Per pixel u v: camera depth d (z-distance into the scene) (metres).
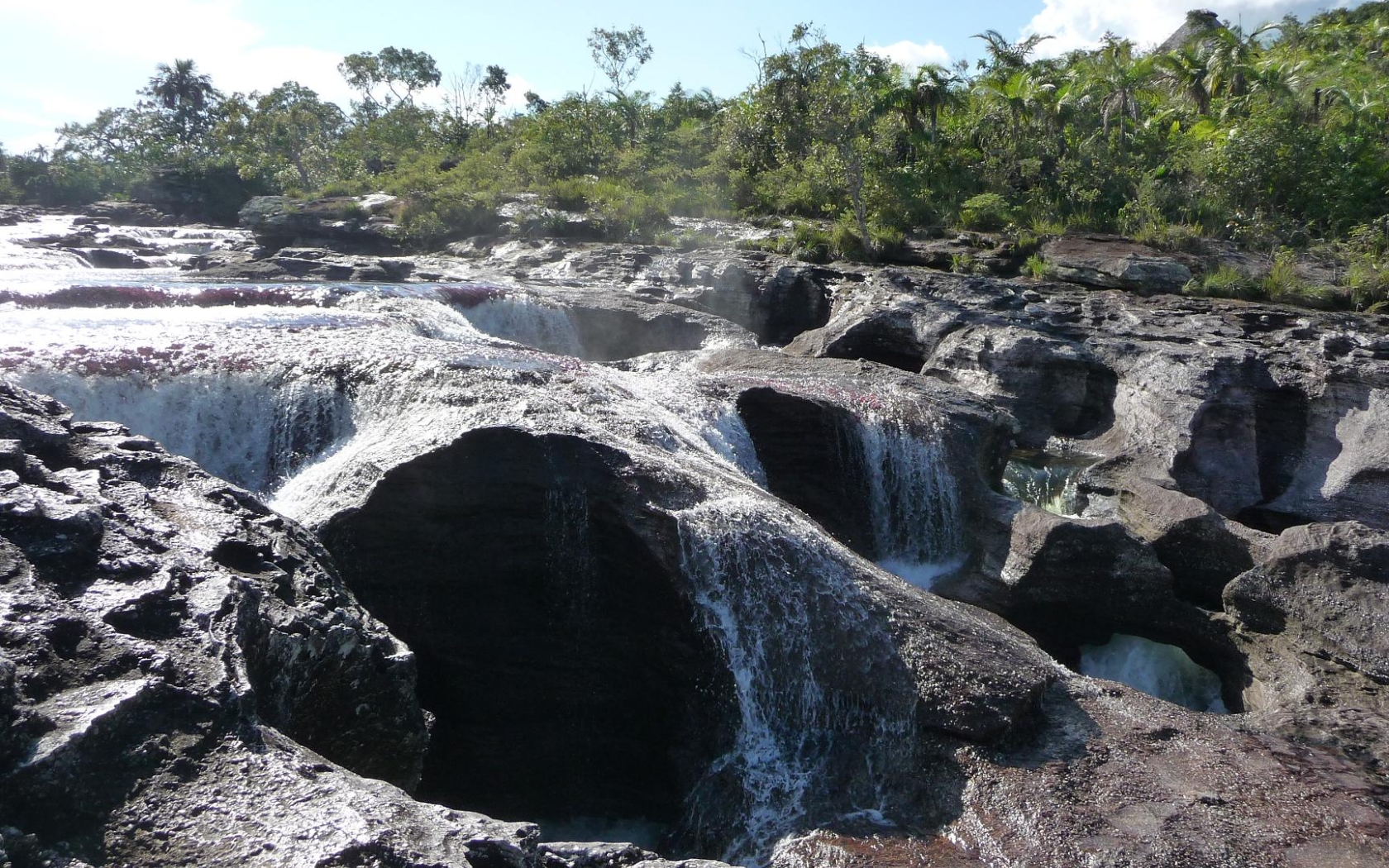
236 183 62.25
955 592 13.48
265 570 6.21
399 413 10.86
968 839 7.52
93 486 6.14
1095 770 8.12
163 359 11.84
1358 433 17.19
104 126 91.06
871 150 33.62
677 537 9.01
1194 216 31.77
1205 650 12.43
